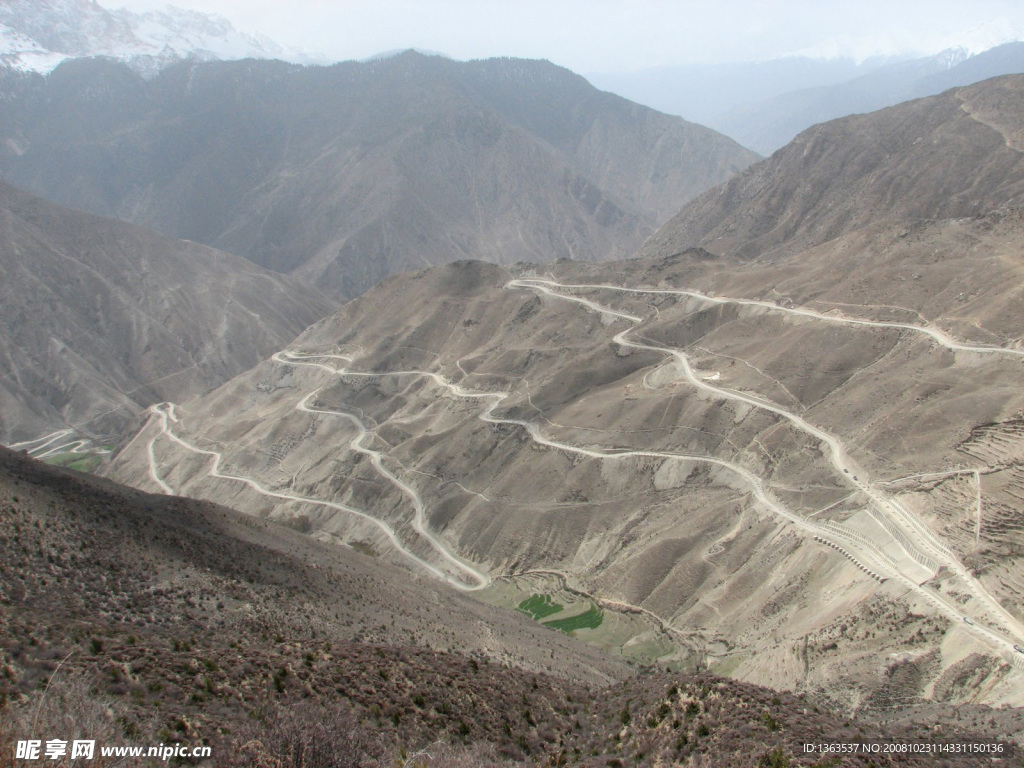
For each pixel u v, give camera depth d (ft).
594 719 133.39
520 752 119.44
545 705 137.39
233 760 88.63
